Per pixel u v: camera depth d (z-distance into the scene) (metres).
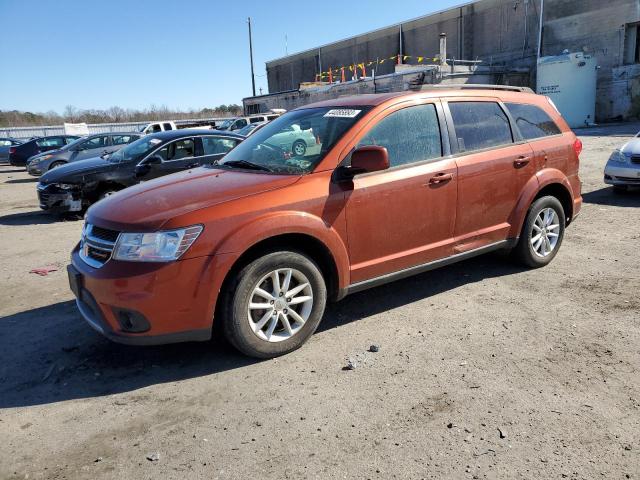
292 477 2.54
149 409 3.19
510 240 5.02
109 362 3.82
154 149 9.21
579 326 4.03
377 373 3.47
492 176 4.71
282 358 3.74
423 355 3.69
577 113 28.11
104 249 3.48
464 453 2.66
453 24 40.78
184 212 3.38
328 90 35.78
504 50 37.06
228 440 2.85
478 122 4.77
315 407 3.11
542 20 34.00
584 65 27.58
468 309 4.45
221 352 3.88
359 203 3.92
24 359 3.94
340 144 3.95
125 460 2.72
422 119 4.39
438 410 3.03
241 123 26.14
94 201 9.58
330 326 4.24
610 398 3.07
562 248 6.10
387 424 2.92
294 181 3.73
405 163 4.21
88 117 55.44
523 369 3.44
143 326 3.30
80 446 2.86
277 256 3.59
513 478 2.47
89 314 3.61
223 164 4.59
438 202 4.36
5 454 2.81
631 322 4.05
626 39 30.03
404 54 45.91
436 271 5.45
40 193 9.55
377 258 4.11
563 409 2.98
